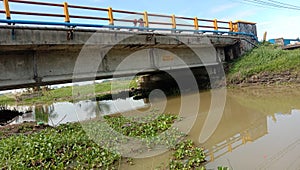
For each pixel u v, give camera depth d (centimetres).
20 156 725
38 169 646
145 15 1533
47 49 1183
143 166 659
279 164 582
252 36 2478
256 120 1037
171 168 615
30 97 3300
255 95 1616
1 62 1070
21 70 1124
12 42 1004
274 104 1306
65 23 1154
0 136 1082
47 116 1803
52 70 1225
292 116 1020
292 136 762
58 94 3309
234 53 2317
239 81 1992
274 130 857
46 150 760
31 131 1157
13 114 1981
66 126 1161
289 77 1777
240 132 897
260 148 703
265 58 2078
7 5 997
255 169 575
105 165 667
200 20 1925
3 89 1243
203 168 586
